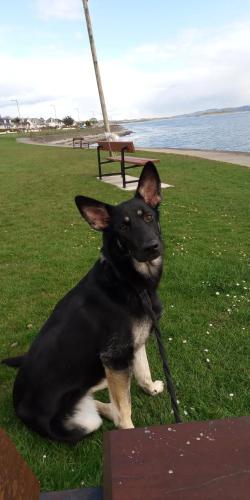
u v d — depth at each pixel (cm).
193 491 34
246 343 130
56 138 1886
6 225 308
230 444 39
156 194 107
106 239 100
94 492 43
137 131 2970
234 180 424
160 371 119
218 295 162
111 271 96
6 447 40
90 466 87
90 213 100
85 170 565
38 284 189
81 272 200
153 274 99
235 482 35
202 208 313
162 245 100
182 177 455
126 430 42
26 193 429
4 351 136
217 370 118
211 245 226
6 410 108
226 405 104
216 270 183
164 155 709
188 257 204
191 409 102
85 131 2569
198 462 37
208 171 493
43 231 282
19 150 1066
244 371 117
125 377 96
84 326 95
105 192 385
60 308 101
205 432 41
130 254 94
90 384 98
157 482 35
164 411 104
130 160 386
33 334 145
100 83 610
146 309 96
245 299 157
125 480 36
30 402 94
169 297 163
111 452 39
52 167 634
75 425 94
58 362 93
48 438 95
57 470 86
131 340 96
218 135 1540
